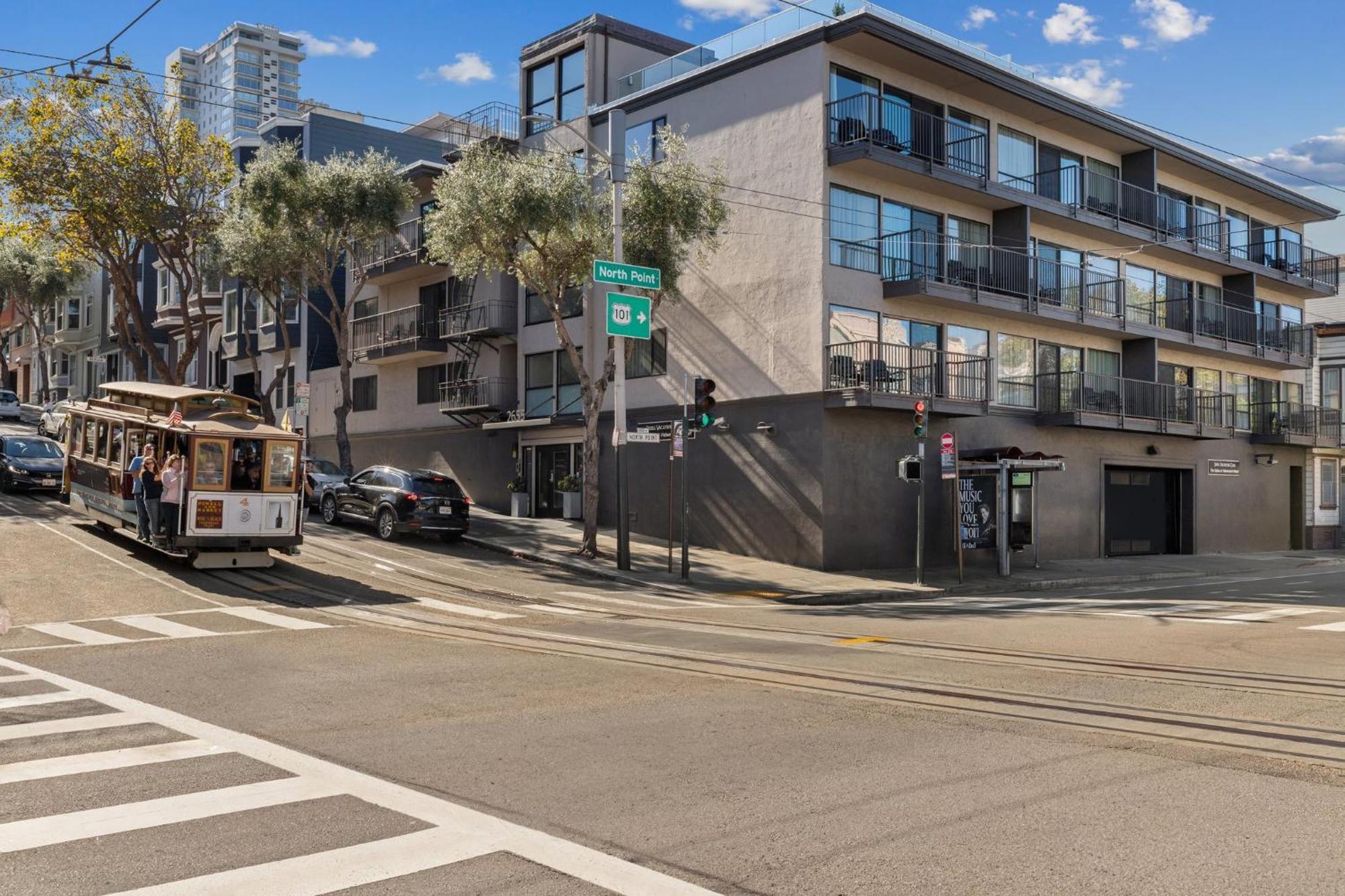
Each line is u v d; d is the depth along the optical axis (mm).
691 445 27594
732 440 26562
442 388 35281
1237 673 10609
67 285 56094
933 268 27422
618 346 22297
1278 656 11820
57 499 27453
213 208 34000
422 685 9898
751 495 26016
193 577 18281
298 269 32781
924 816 5820
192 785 6406
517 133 34375
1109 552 32469
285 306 41906
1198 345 34375
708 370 27250
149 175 30734
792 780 6574
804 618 16078
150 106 31141
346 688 9750
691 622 15242
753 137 26422
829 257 24906
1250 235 39344
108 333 60000
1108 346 32750
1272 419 38781
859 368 24828
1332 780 6566
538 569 22656
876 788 6383
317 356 42219
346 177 30453
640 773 6758
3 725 8094
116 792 6234
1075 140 32062
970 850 5246
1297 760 7055
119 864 4992
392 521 25438
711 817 5824
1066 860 5090
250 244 31000
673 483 28094
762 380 25891
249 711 8672
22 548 19922
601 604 17766
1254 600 19969
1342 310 46219
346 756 7195
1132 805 6020
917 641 13062
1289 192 38875
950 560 26875
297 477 18969
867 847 5305
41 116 29328
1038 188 30500
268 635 13203
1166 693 9492
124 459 20250
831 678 10305
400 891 4684
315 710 8711
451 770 6816
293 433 18953
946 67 26531
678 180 22891
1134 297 33812
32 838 5371
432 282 36438
